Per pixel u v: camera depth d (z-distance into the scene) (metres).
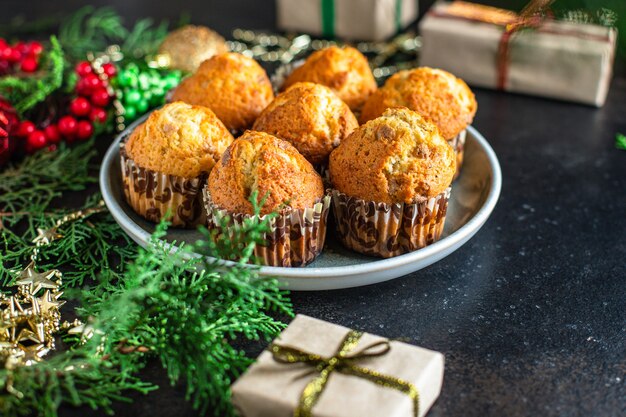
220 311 0.46
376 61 0.78
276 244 0.49
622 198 0.60
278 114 0.54
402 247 0.52
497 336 0.47
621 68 0.78
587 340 0.47
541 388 0.44
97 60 0.70
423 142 0.50
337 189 0.51
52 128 0.64
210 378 0.44
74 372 0.43
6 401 0.41
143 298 0.44
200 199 0.54
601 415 0.42
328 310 0.49
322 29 0.83
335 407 0.38
